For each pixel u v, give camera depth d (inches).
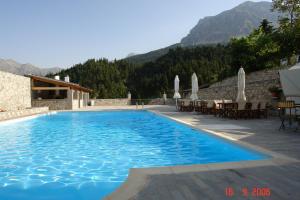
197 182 172.6
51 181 228.4
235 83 1043.3
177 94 1016.9
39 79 1093.8
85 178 235.5
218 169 198.2
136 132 505.4
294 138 325.4
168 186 166.2
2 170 261.7
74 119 768.3
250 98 804.6
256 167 202.4
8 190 208.1
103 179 232.5
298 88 425.4
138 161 292.0
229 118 588.4
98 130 538.0
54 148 364.5
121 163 284.4
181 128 517.3
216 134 359.6
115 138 441.1
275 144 289.3
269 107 638.5
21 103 991.0
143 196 151.9
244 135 350.6
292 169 197.0
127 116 856.9
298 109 418.0
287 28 756.6
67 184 220.5
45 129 555.5
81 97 1378.0
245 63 1077.1
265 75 890.1
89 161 293.3
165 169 199.3
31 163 287.4
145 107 1211.9
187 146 366.3
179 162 286.2
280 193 153.8
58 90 1200.8
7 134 493.0
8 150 353.4
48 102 1106.1
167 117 642.8
